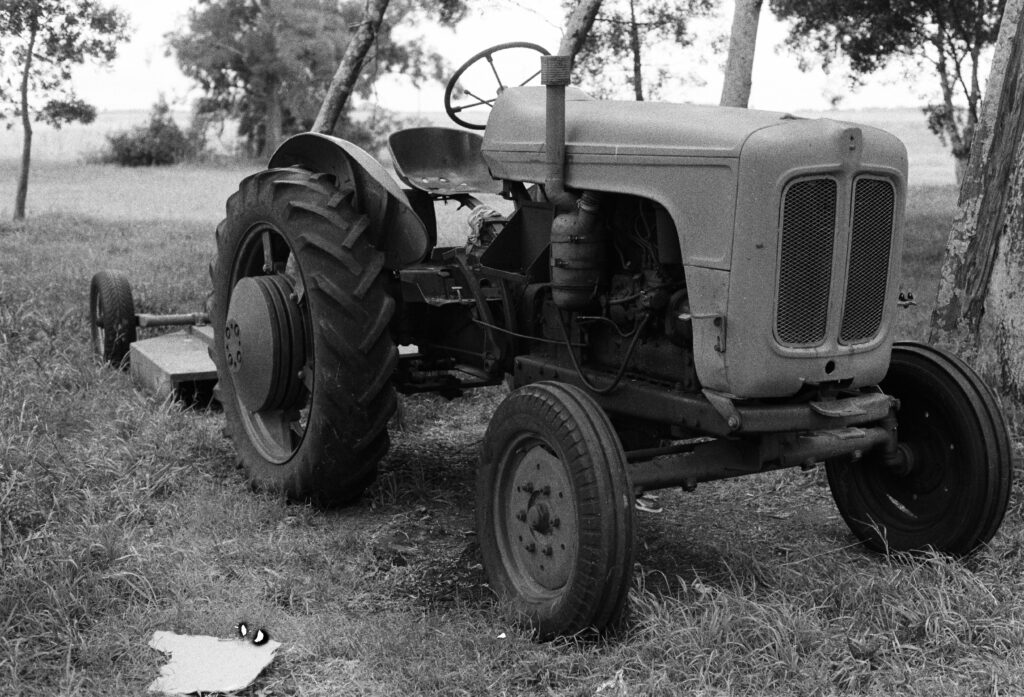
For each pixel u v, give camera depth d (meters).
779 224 3.16
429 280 4.41
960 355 5.83
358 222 4.35
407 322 4.85
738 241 3.19
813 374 3.29
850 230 3.27
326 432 4.33
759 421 3.27
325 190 4.48
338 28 36.72
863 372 3.43
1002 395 5.54
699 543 4.32
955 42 15.68
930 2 14.97
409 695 3.06
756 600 3.59
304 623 3.51
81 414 5.50
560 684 3.12
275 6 37.72
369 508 4.67
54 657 3.15
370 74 36.94
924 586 3.61
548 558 3.51
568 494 3.39
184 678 3.08
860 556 4.25
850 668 3.12
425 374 4.99
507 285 4.28
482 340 4.56
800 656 3.18
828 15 15.55
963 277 5.97
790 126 3.20
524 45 4.62
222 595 3.66
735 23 7.33
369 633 3.40
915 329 7.78
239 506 4.51
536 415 3.42
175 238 13.59
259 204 4.76
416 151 5.21
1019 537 4.11
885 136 3.36
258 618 3.47
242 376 4.80
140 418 5.47
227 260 5.17
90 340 7.14
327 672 3.20
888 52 15.90
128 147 41.16
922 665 3.17
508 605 3.53
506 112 4.16
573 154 3.72
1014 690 3.04
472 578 3.96
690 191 3.31
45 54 15.21
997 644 3.28
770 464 3.53
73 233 13.80
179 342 6.77
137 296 8.40
